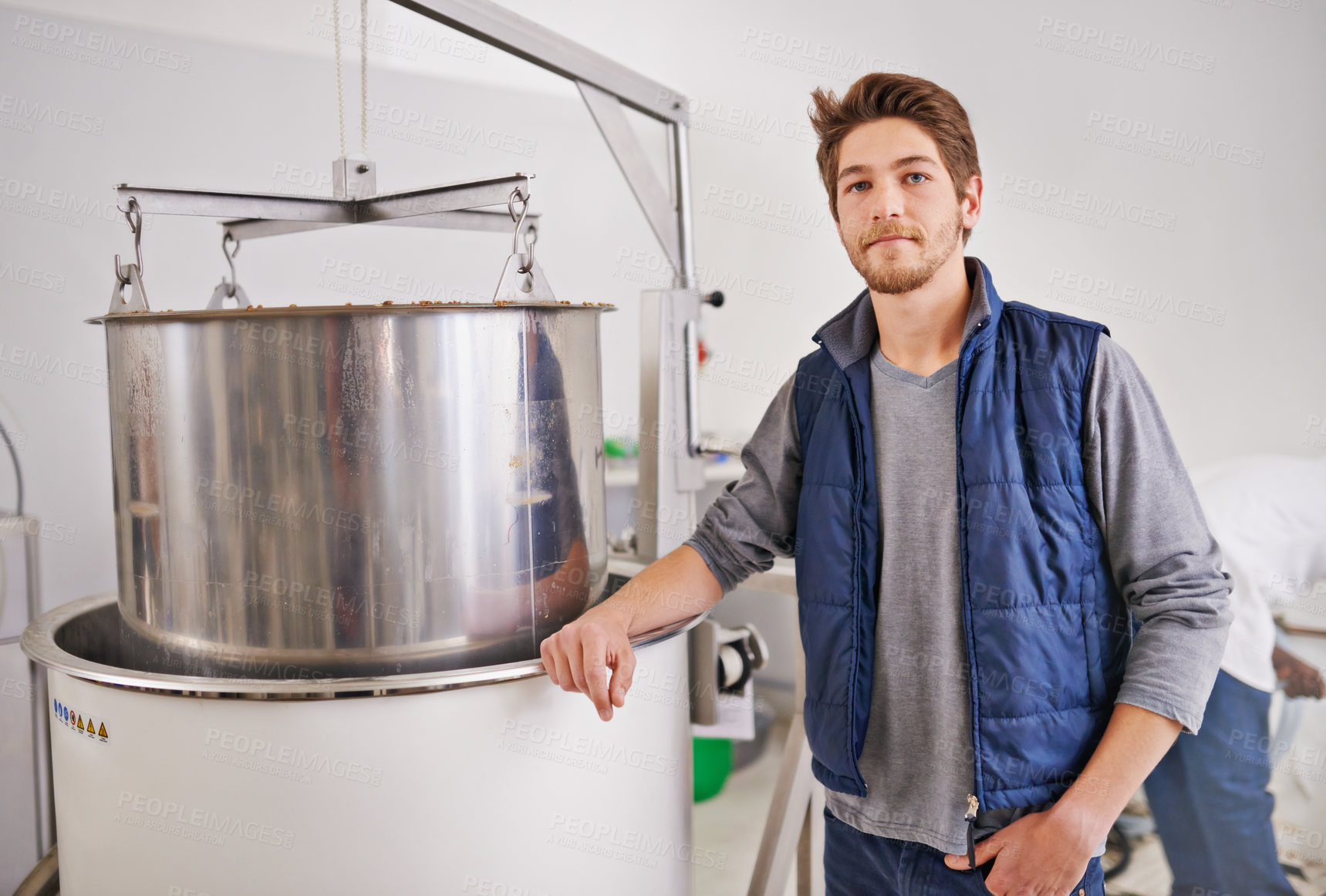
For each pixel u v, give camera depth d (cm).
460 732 103
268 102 243
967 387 101
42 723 162
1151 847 185
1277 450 222
